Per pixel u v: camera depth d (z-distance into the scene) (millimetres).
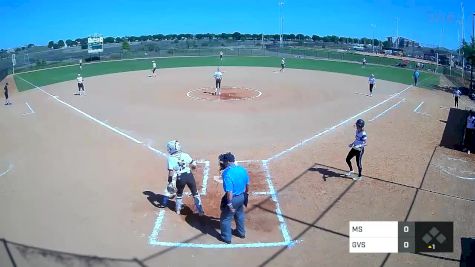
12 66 48625
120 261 8344
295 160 14602
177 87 33500
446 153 15562
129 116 22688
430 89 33188
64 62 53156
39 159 15242
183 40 98812
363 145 12297
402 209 10578
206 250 8695
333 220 9984
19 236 9398
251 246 8844
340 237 9188
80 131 19453
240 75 42031
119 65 51500
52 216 10398
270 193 11617
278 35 100188
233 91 31328
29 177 13305
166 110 24234
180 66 51156
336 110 24125
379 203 10930
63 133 19109
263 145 16688
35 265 8227
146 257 8469
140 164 14445
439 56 65438
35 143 17484
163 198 11391
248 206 10766
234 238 9172
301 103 26406
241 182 8477
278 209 10594
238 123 20812
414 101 27391
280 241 9039
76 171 13812
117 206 10922
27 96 30531
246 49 66250
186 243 8984
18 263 8305
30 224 9969
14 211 10719
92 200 11352
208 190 11875
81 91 31766
